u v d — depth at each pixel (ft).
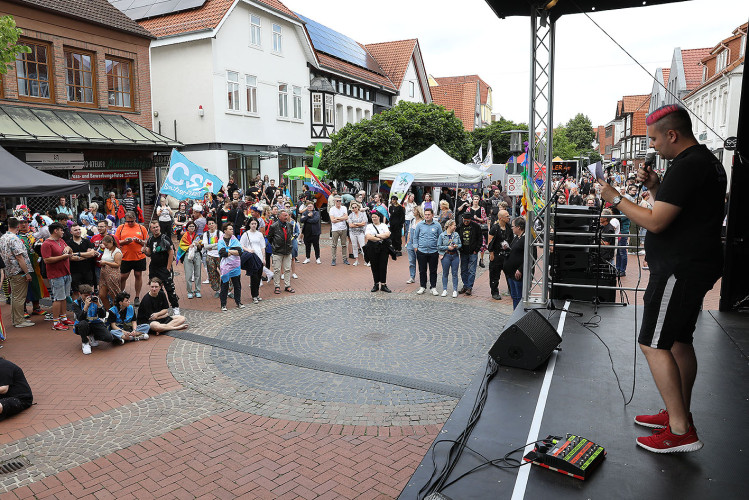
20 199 50.57
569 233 22.57
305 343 26.45
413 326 29.27
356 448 16.20
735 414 11.66
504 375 14.48
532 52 22.45
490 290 37.83
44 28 54.60
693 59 119.14
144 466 15.26
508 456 10.43
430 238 36.55
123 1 85.10
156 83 77.10
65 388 20.97
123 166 61.77
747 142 20.04
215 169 74.79
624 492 9.02
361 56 123.54
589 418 11.80
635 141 191.93
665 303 13.00
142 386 21.17
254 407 19.20
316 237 49.70
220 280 35.45
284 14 84.17
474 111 192.24
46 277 31.76
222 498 13.65
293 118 90.12
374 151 73.56
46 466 15.31
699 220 9.27
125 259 33.17
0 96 51.08
